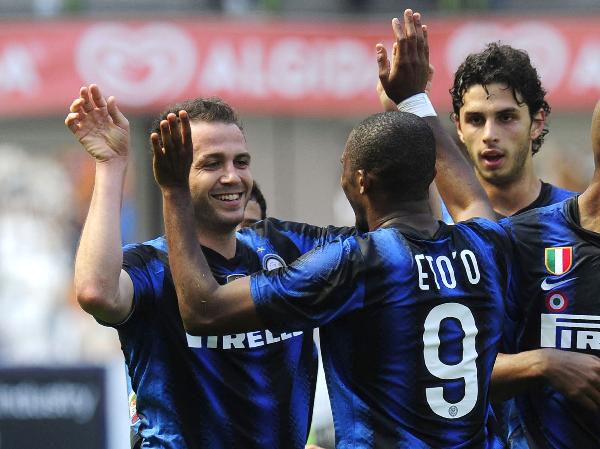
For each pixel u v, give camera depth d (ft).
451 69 147.33
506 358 45.16
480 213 47.47
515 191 57.98
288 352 47.67
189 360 46.21
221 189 47.06
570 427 45.85
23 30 148.36
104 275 43.55
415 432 41.42
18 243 154.61
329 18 159.12
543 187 58.90
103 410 90.79
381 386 41.70
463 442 41.75
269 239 49.70
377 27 149.69
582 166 156.97
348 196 44.14
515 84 56.29
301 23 150.30
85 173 155.94
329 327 42.73
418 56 47.98
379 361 41.75
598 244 45.14
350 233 49.21
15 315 152.56
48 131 156.15
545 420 46.32
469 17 152.15
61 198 155.84
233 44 148.56
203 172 46.91
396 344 41.70
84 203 155.84
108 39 148.15
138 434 47.26
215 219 47.29
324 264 41.65
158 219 154.71
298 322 41.73
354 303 41.65
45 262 154.40
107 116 45.93
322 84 149.48
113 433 90.79
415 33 47.75
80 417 90.63
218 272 47.65
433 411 41.63
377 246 42.04
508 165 56.90
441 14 157.79
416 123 42.93
